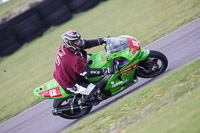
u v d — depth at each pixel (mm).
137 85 22828
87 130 18047
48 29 70938
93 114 21078
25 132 24734
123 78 21109
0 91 45188
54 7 70812
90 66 20469
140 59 20641
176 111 13555
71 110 21562
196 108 12500
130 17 52781
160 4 51062
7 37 68000
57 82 20781
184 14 37125
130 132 14133
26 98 34656
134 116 16531
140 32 40094
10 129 26797
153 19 43438
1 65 63281
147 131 12836
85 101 21578
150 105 16750
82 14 73688
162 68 21531
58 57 19969
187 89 16141
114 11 63781
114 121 17297
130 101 18734
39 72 45344
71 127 20234
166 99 16328
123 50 20422
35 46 65125
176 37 30125
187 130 10805
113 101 22281
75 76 19969
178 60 23719
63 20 71688
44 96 21453
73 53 19250
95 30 54750
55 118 25000
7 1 98125
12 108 33094
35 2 77125
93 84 20859
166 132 11602
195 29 29484
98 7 74562
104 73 19844
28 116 28078
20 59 61219
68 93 21203
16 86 43625
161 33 34406
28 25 69188
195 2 39781
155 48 30125
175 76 18641
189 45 26000
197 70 17734
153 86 19062
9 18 74438
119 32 45938
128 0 68875
